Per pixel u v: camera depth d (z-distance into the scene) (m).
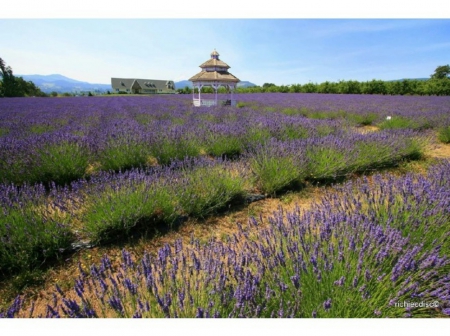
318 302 1.73
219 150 6.16
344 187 3.61
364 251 1.96
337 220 2.32
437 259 1.89
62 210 3.11
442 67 54.03
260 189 4.56
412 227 2.31
